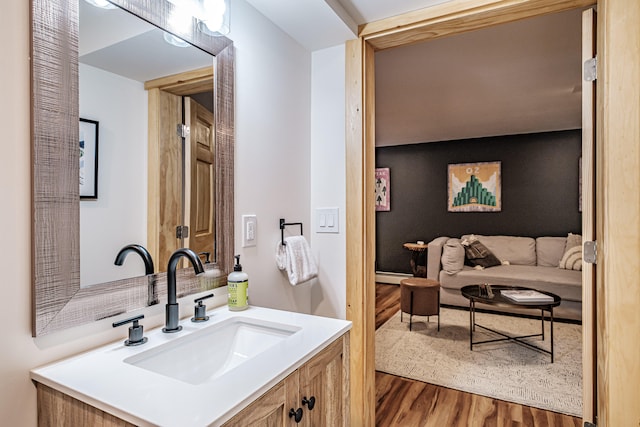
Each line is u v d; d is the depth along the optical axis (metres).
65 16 0.87
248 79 1.46
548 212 4.98
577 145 4.81
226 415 0.65
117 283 0.99
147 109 1.07
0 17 0.76
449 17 1.55
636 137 1.21
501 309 4.14
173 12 1.15
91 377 0.78
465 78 3.03
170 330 1.05
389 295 5.07
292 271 1.60
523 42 2.39
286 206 1.70
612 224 1.24
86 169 0.92
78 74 0.90
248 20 1.46
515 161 5.16
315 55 1.89
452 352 3.01
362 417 1.75
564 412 2.12
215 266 1.30
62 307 0.86
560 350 3.03
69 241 0.88
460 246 4.55
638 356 1.20
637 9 1.21
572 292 3.80
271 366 0.83
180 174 1.17
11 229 0.78
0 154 0.76
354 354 1.76
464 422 2.02
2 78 0.77
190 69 1.21
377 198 6.11
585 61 1.43
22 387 0.79
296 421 0.87
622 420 1.21
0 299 0.76
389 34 1.69
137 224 1.04
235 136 1.40
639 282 1.20
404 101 3.64
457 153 5.53
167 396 0.70
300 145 1.81
